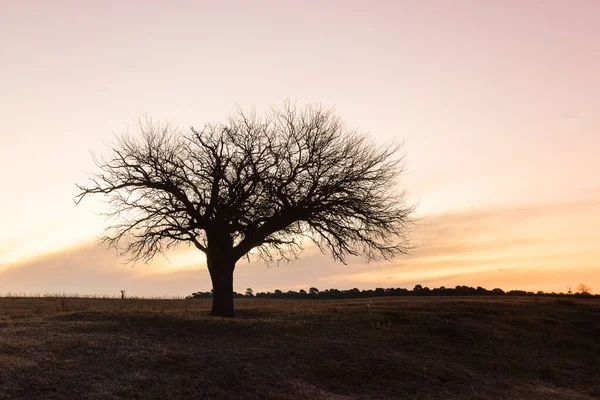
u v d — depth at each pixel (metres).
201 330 25.81
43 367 18.62
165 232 32.16
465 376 22.53
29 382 17.28
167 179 31.88
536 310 35.34
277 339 24.80
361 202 31.97
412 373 21.98
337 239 32.56
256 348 23.08
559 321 32.69
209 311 34.47
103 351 20.89
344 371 21.58
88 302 46.25
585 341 29.69
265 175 32.09
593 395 22.39
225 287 32.44
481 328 29.34
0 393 16.42
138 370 19.38
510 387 22.00
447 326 28.80
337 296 72.25
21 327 24.86
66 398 16.69
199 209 32.34
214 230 32.41
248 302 50.41
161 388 18.17
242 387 19.08
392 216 33.19
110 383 18.03
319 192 32.28
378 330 27.66
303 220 33.00
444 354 25.08
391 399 19.62
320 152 32.41
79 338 22.52
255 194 32.47
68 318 28.11
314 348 23.62
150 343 22.72
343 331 27.09
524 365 25.00
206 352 22.00
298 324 27.83
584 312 35.72
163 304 44.66
